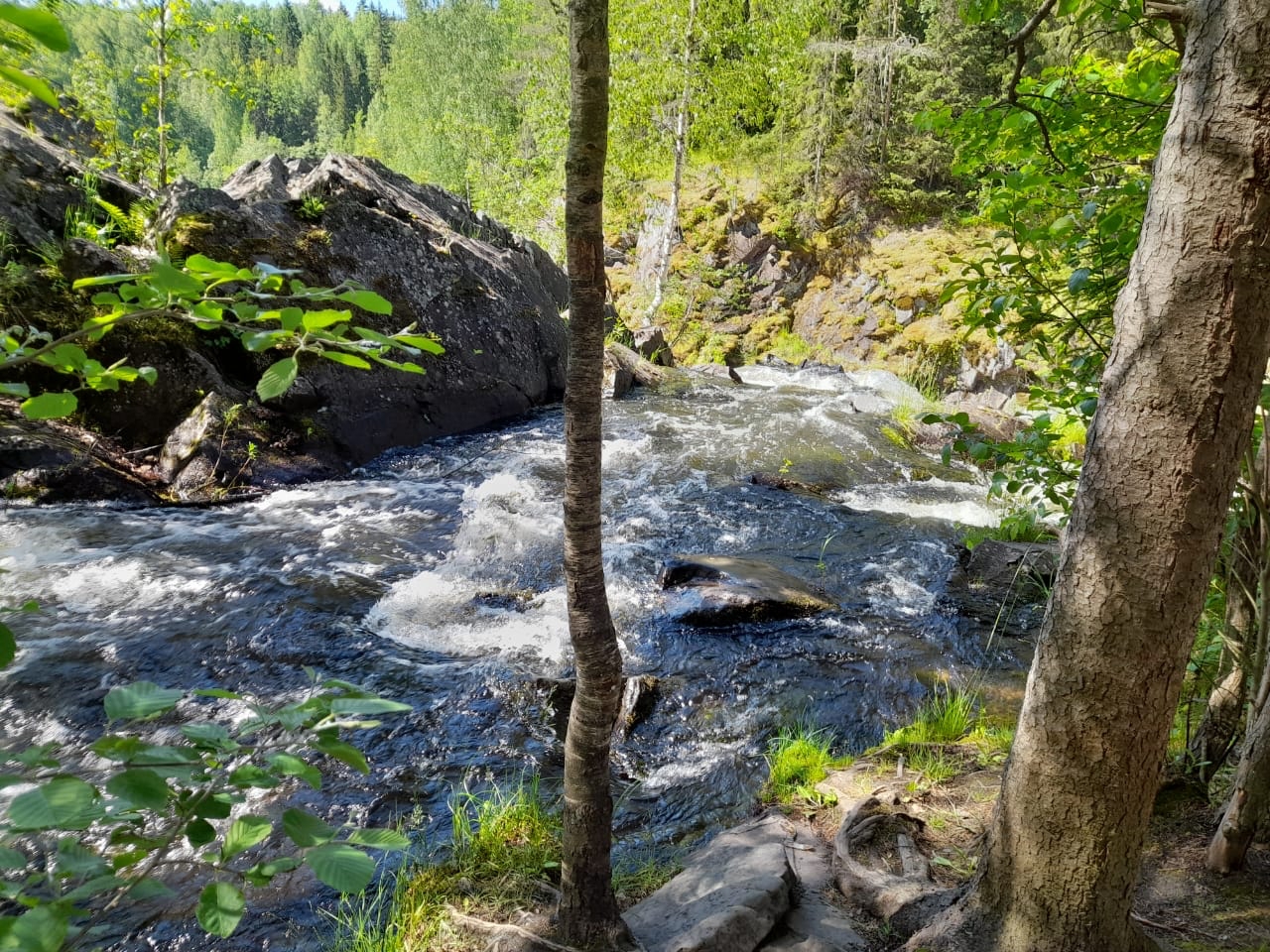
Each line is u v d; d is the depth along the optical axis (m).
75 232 7.67
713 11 16.81
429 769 3.58
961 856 2.71
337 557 5.66
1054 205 3.16
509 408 9.72
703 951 2.13
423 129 30.70
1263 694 2.43
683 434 9.30
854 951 2.25
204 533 5.89
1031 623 5.28
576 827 2.17
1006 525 3.54
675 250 21.22
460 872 2.75
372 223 9.09
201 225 7.71
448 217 11.29
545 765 3.66
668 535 6.55
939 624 5.22
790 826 2.97
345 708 1.11
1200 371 1.60
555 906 2.52
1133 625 1.70
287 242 8.24
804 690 4.40
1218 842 2.46
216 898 1.02
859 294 19.91
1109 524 1.71
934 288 18.58
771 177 21.72
